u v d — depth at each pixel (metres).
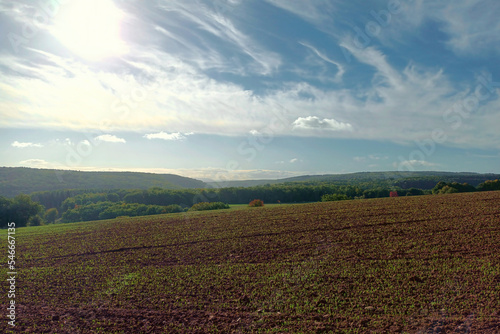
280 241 20.80
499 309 9.99
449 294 11.30
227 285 13.50
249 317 10.53
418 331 9.04
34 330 10.28
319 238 20.92
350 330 9.33
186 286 13.69
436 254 15.93
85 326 10.50
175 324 10.34
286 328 9.65
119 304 12.19
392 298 11.27
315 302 11.30
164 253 19.73
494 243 17.20
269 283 13.41
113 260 18.88
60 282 15.15
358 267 14.67
